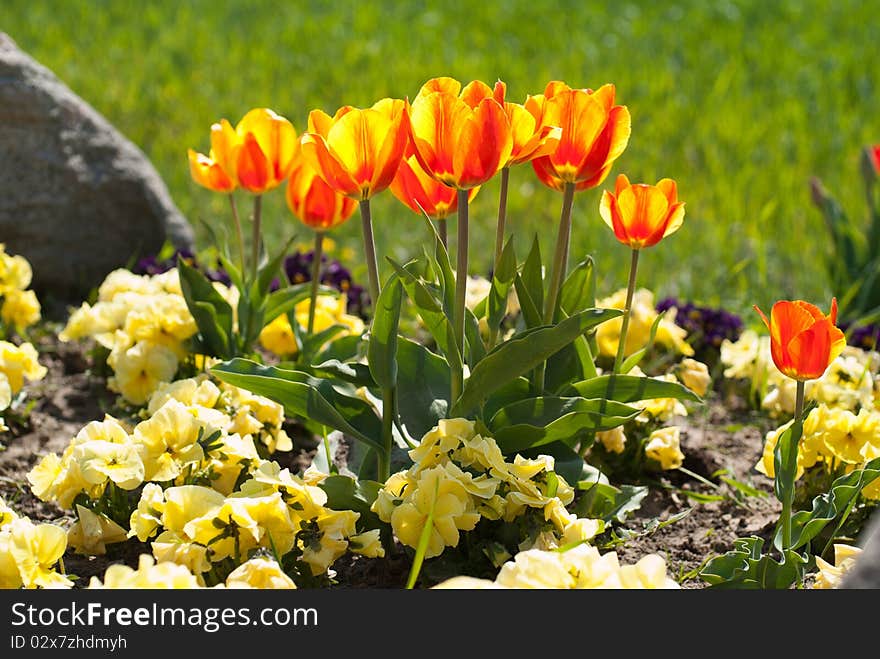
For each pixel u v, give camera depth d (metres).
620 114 2.76
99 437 2.96
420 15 13.96
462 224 2.74
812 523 2.88
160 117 9.23
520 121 2.60
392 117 2.67
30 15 12.52
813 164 8.60
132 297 4.06
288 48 11.92
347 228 6.99
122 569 2.29
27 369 3.87
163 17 13.02
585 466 3.16
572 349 3.18
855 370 3.85
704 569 2.90
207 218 7.04
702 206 7.55
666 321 4.52
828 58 12.05
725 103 10.08
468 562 2.87
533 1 14.91
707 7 14.66
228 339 3.87
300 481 2.72
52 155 5.35
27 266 4.61
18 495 3.41
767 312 5.56
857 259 5.71
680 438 4.12
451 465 2.72
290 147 3.50
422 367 3.13
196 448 2.90
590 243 6.62
